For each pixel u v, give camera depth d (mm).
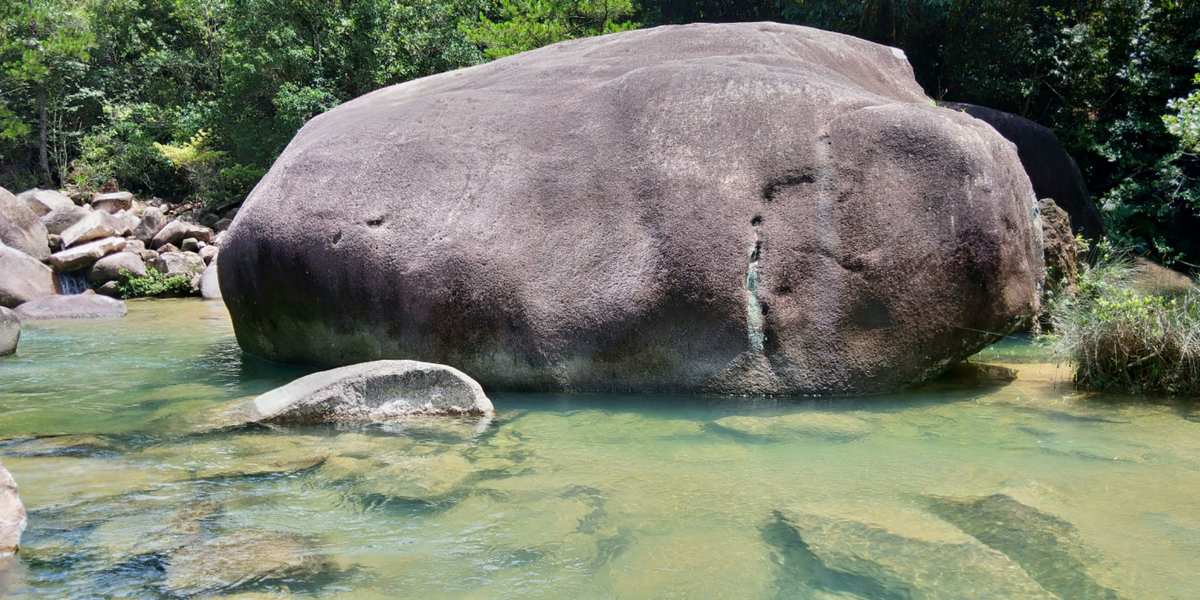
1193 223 11852
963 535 2723
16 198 14211
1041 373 5340
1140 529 2744
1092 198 12234
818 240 4828
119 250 14539
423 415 4562
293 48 17812
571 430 4219
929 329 4785
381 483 3438
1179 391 4707
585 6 17266
